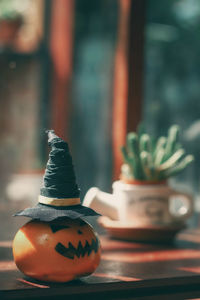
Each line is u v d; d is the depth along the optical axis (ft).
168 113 6.75
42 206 1.69
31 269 1.66
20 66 8.63
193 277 1.82
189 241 2.57
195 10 6.67
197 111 6.76
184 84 6.80
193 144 5.77
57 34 8.49
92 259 1.70
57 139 1.73
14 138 8.59
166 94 6.76
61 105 8.43
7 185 5.64
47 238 1.65
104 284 1.68
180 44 6.73
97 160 7.97
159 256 2.18
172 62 6.75
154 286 1.76
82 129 8.41
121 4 3.82
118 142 3.75
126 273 1.84
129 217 2.50
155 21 6.57
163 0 6.53
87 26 8.33
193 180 5.54
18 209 3.79
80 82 8.41
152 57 6.66
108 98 7.98
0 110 8.66
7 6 8.27
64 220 1.70
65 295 1.63
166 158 2.55
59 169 1.70
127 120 3.69
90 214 1.69
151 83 6.68
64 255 1.64
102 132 8.07
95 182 7.81
